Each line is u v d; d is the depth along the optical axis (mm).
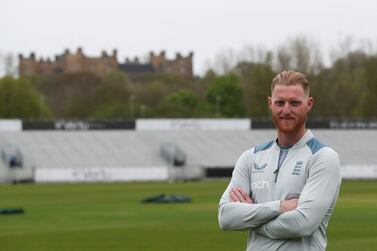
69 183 85188
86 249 25828
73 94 175500
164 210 43469
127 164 96750
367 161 98062
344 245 25484
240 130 104562
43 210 44750
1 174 90125
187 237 29078
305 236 7930
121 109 152625
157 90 172000
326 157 8039
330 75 142750
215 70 182750
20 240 28672
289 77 8125
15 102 132500
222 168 96062
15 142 98750
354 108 131625
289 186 8062
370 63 125062
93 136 102188
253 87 139375
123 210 43969
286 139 8219
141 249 25703
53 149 98500
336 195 8117
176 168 91875
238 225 8078
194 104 160500
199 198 54344
